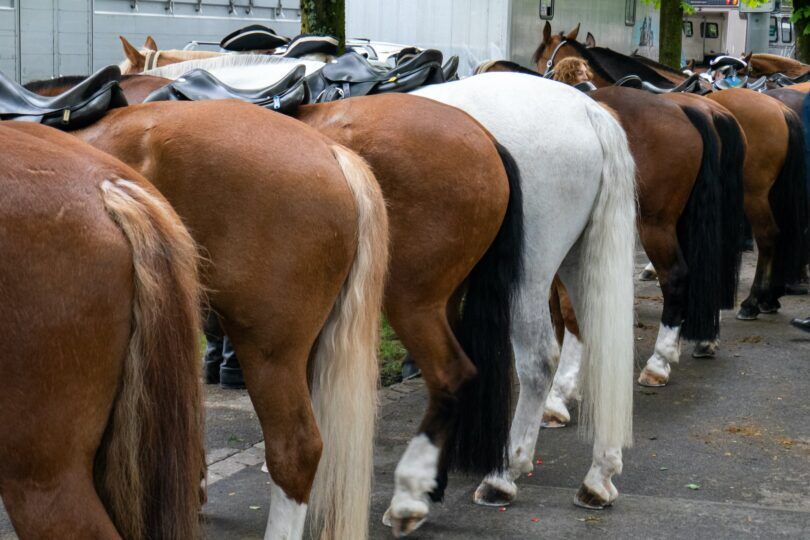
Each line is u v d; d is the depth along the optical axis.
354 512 3.04
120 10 10.14
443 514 3.96
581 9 14.82
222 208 2.87
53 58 9.72
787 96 8.95
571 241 4.05
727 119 6.09
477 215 3.54
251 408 5.38
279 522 2.93
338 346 3.03
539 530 3.81
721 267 6.01
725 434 5.09
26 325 1.98
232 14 11.12
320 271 2.92
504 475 4.04
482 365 3.68
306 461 2.93
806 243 7.87
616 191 4.09
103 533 2.04
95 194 2.09
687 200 5.87
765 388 5.98
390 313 3.58
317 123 3.62
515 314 3.96
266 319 2.89
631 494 4.24
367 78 4.67
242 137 2.91
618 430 4.00
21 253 1.99
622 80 7.00
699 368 6.44
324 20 7.57
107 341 2.05
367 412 3.04
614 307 4.01
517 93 4.02
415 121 3.52
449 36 13.85
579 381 5.08
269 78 4.55
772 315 8.15
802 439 5.03
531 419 4.07
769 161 7.57
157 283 2.09
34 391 1.99
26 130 2.30
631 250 4.10
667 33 13.06
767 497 4.23
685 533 3.78
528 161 3.88
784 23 27.30
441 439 3.63
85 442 2.05
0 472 2.03
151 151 2.95
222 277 2.88
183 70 4.78
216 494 4.13
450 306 3.90
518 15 13.51
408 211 3.48
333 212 2.91
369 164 3.47
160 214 2.16
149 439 2.10
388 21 14.42
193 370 2.16
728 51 25.42
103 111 3.16
